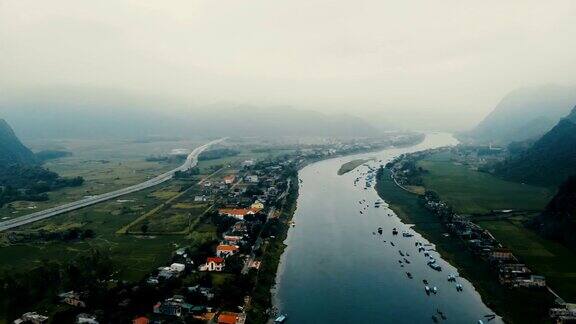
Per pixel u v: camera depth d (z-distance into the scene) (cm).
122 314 19912
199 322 19575
